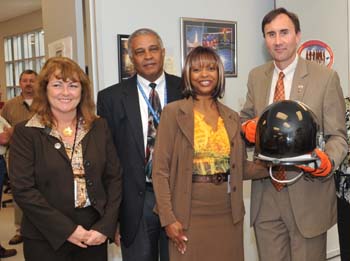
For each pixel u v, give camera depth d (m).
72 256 1.84
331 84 1.87
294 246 2.00
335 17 2.91
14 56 8.80
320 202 1.94
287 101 1.66
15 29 8.61
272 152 1.59
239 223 1.89
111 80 2.75
